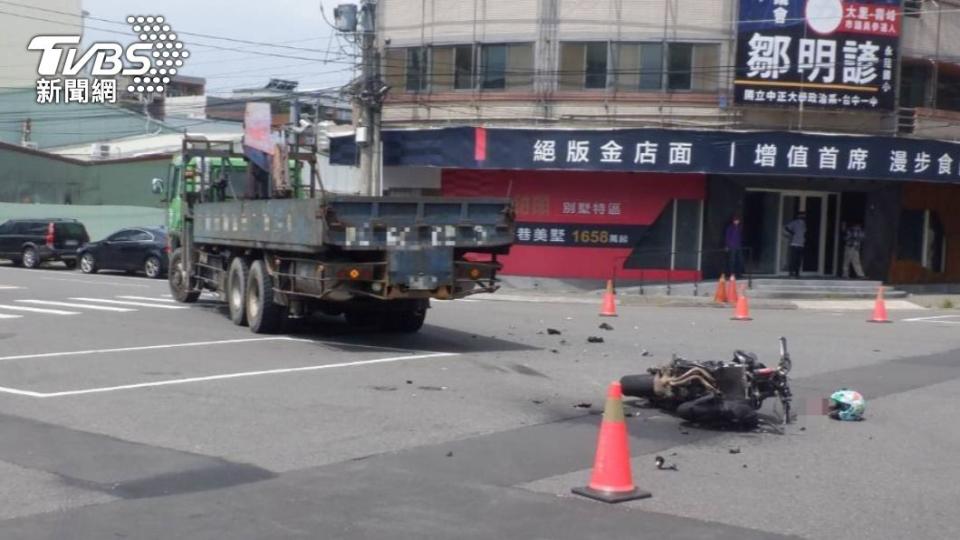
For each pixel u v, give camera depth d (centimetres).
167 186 2494
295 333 1888
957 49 3434
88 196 5172
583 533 743
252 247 1859
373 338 1841
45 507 802
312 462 950
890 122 3278
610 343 1833
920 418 1208
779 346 1831
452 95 3391
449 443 1033
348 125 4231
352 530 746
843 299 3128
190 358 1568
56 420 1128
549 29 3275
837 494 870
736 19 3172
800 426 1152
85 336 1819
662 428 1126
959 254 3550
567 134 3180
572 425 1127
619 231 3294
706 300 2969
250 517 777
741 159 3108
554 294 3183
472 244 1680
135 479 886
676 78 3241
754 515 801
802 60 3173
